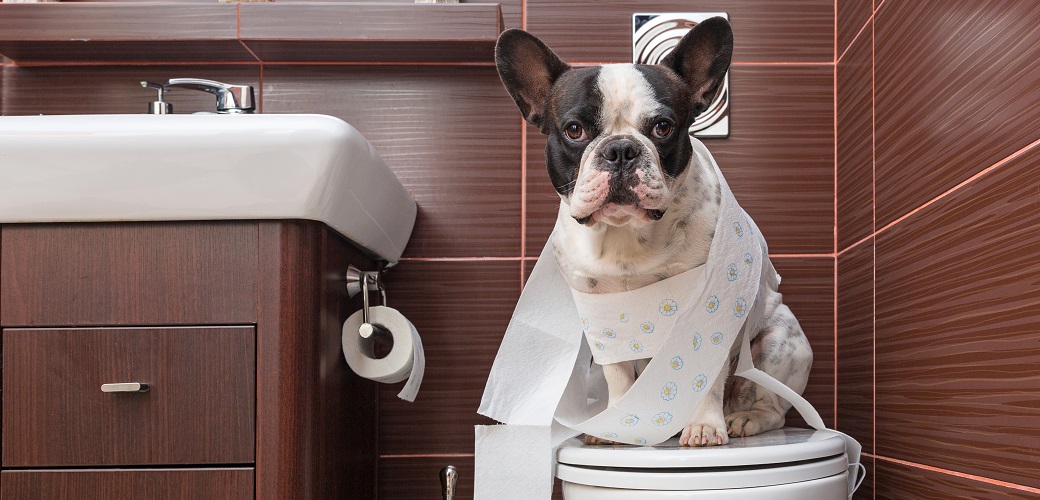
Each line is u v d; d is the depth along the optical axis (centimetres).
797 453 112
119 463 119
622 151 118
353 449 152
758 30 185
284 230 121
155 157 116
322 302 127
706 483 107
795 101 185
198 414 119
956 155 118
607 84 127
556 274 144
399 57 182
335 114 184
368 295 153
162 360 120
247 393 119
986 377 108
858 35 169
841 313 179
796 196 184
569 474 121
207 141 116
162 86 157
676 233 130
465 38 171
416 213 183
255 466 119
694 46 137
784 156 184
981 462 109
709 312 125
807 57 185
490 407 138
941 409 123
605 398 157
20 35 168
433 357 183
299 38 170
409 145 185
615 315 132
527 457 131
